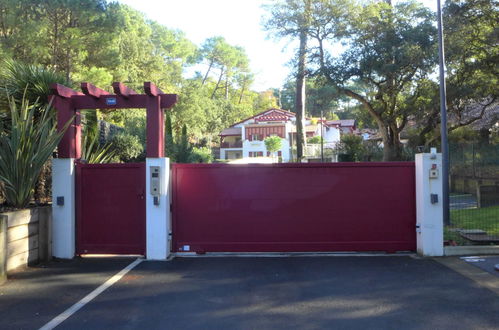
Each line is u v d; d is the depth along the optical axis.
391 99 22.69
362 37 21.14
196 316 4.84
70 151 7.67
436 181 7.46
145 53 41.22
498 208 11.91
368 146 30.34
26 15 20.91
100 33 22.72
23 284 6.07
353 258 7.48
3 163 7.21
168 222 7.69
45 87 9.56
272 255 7.77
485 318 4.71
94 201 7.78
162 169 7.52
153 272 6.68
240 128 62.91
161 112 7.64
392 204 7.83
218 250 7.81
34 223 7.17
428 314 4.84
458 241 8.28
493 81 20.25
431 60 19.33
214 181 7.88
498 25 19.00
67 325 4.61
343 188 7.84
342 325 4.57
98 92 7.58
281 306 5.13
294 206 7.84
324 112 91.56
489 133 24.66
